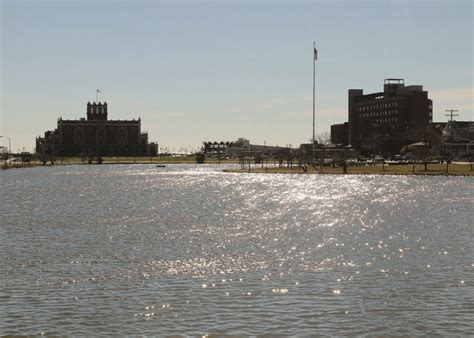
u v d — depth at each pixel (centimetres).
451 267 4866
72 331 3366
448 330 3350
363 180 18700
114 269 4894
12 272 4788
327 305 3803
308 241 6362
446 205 10269
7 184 19375
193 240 6481
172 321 3516
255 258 5350
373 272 4716
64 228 7619
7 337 3284
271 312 3662
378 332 3322
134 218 8850
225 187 16788
